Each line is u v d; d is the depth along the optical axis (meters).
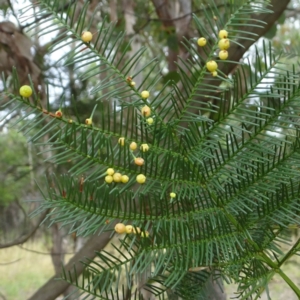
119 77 0.20
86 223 0.20
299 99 0.20
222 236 0.21
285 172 0.21
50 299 0.48
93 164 0.20
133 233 0.21
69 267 0.44
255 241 0.22
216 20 0.20
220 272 0.24
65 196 0.20
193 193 0.21
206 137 0.21
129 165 0.20
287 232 0.27
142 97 0.20
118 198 0.20
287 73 0.20
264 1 0.22
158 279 0.25
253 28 0.45
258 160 0.20
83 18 0.19
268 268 0.24
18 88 0.19
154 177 0.21
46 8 0.19
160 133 0.21
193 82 0.21
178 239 0.21
